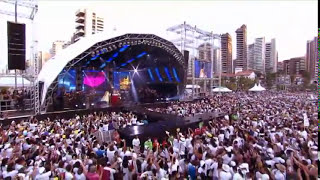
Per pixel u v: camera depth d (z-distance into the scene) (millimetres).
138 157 7207
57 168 6113
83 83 29375
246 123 11945
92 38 22156
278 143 8008
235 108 19156
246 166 6211
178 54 27828
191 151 7895
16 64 15336
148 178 5598
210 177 6219
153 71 32625
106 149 7824
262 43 163750
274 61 167000
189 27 32219
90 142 8695
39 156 6777
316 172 5887
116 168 6262
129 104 24484
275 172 5926
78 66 27391
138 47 26141
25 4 16406
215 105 22344
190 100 29016
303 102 24922
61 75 19969
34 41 17312
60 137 9297
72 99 20938
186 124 13883
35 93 17016
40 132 10266
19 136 9273
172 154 6852
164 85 32125
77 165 5789
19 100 18578
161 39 25188
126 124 14180
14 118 15086
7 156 7273
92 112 19828
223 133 10320
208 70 36000
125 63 32906
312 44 91188
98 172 5980
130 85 34250
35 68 17141
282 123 11898
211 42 36281
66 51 22547
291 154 6773
